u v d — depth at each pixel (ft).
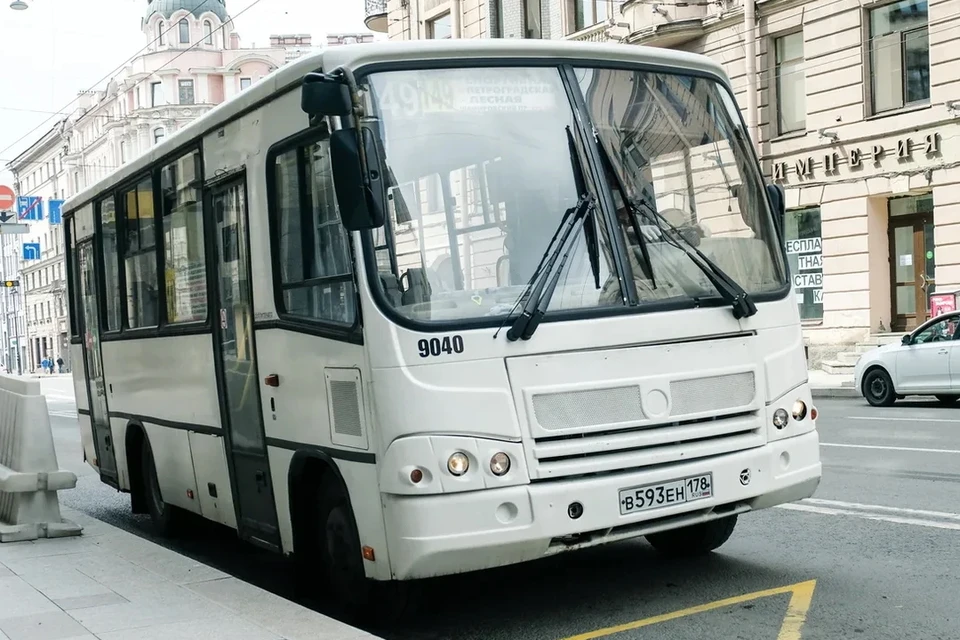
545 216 18.04
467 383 16.76
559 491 16.88
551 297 17.52
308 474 19.99
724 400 18.62
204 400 24.38
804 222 81.15
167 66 271.08
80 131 302.04
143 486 30.73
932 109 71.15
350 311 17.58
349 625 17.48
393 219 17.15
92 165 293.43
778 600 19.12
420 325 16.79
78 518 27.91
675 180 19.47
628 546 24.29
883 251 76.54
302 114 19.11
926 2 72.08
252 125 21.25
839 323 78.28
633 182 18.92
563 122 18.69
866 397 58.59
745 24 82.89
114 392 31.55
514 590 20.89
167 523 28.84
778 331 19.67
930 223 73.97
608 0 95.35
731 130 20.77
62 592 19.84
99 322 32.60
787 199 81.46
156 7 271.28
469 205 17.63
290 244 19.77
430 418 16.56
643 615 18.63
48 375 251.19
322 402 18.60
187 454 25.77
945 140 70.49
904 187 73.31
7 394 27.45
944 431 43.32
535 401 17.03
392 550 16.84
